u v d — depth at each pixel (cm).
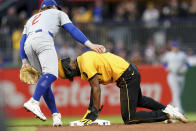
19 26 5603
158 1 6881
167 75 4859
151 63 5512
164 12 6475
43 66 2334
